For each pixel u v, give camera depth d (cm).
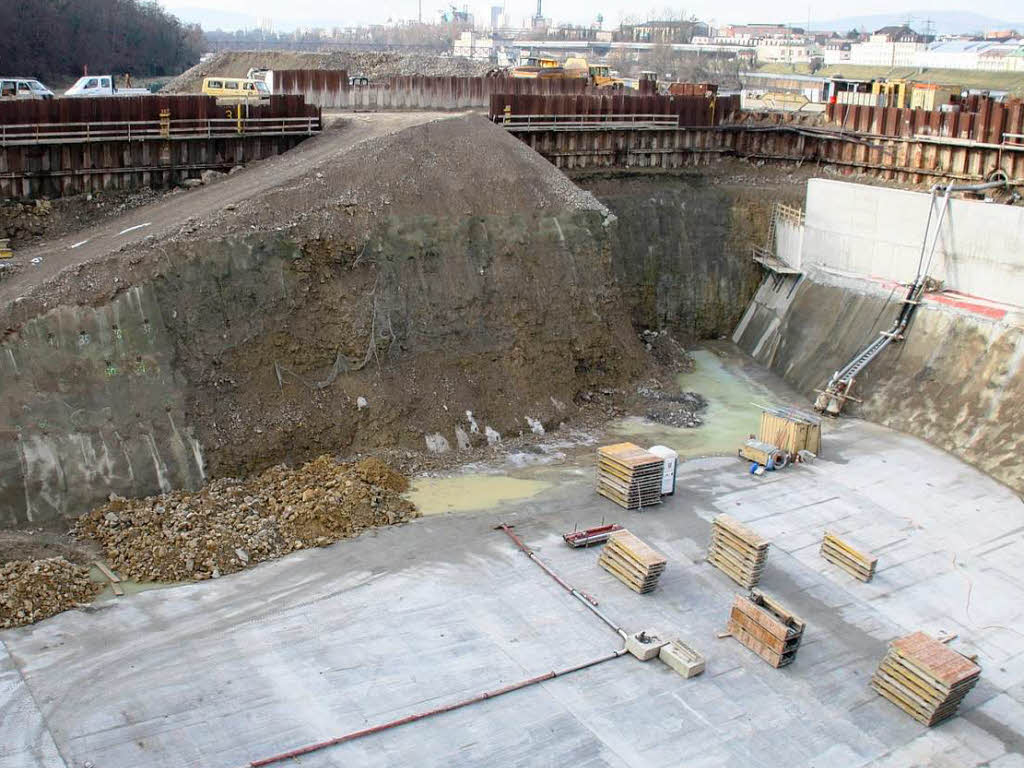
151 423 2564
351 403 2925
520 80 5166
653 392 3644
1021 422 3122
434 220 3259
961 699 1933
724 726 1877
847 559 2456
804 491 2911
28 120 3148
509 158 3609
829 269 4078
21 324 2458
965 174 4322
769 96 6462
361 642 2056
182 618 2102
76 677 1883
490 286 3312
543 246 3475
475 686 1938
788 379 3931
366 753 1738
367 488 2636
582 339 3484
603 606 2247
